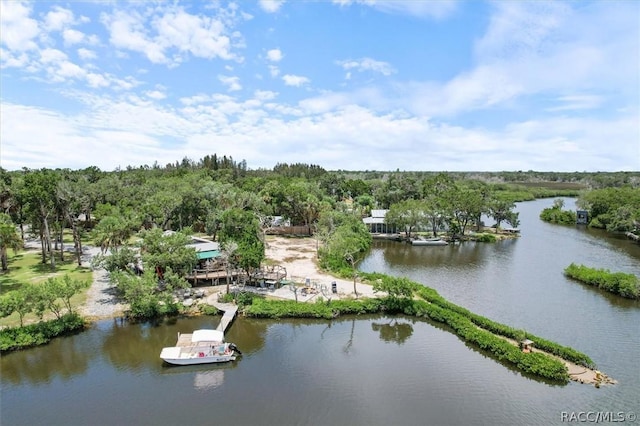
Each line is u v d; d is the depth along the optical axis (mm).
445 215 107312
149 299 48031
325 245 79062
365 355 41156
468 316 48688
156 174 181125
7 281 59188
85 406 32531
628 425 29922
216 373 37688
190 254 56000
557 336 44312
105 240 61625
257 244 58031
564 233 117500
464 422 30344
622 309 52562
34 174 66500
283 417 31156
